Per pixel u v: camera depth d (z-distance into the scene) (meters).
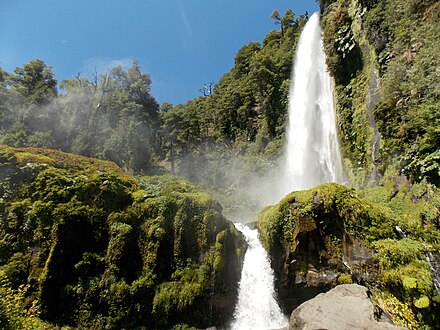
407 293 6.00
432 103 7.47
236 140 34.16
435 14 8.40
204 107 45.19
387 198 8.39
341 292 5.76
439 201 6.76
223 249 8.01
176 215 8.24
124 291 7.22
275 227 8.35
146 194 8.62
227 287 7.91
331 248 7.59
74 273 7.25
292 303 8.00
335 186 7.93
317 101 19.03
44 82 37.47
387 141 9.11
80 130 31.64
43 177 7.93
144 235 8.02
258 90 32.03
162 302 7.37
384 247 6.62
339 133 14.16
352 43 13.23
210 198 8.57
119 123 33.62
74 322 6.82
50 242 7.23
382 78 10.32
